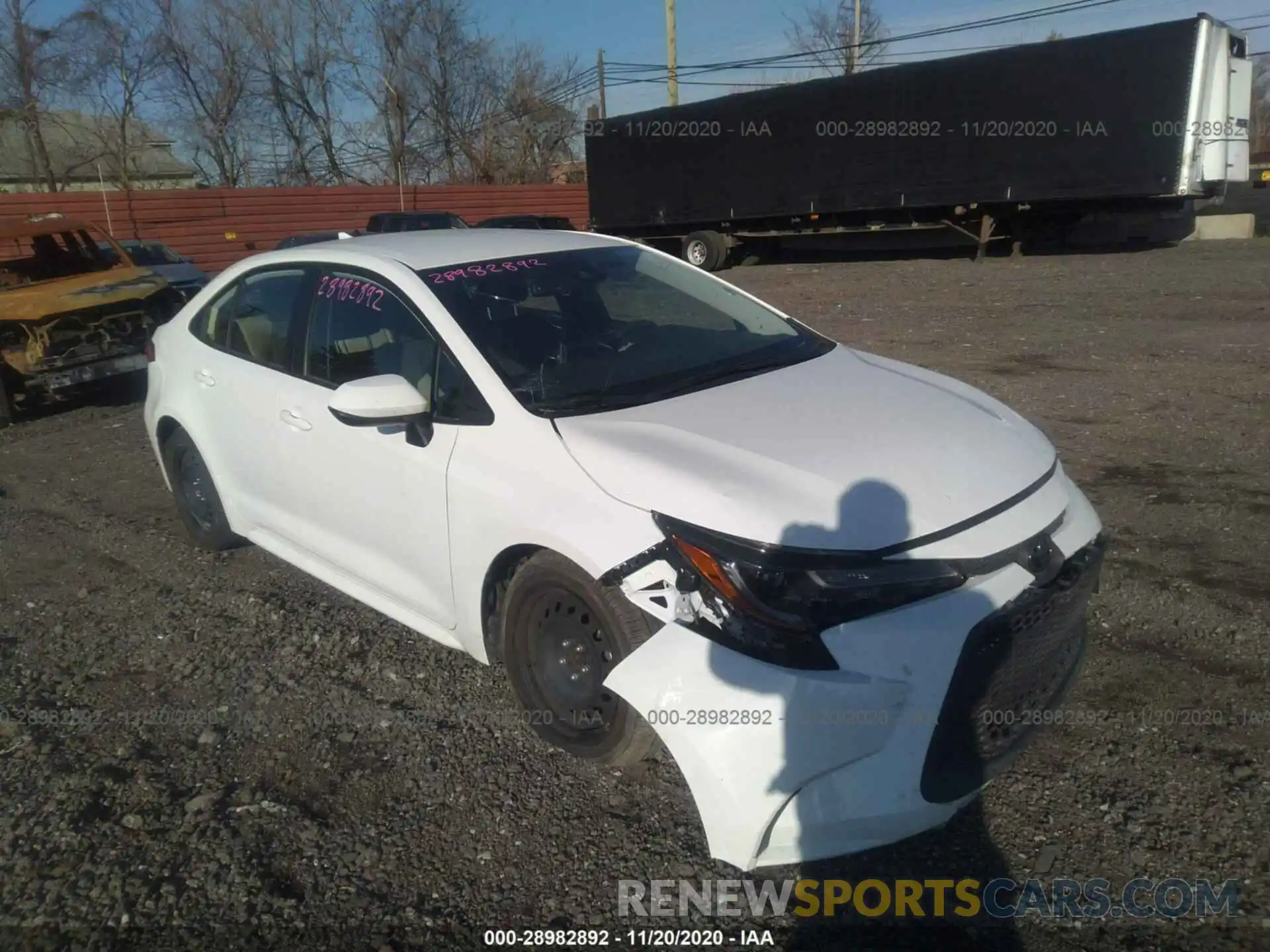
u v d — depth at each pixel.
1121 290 13.59
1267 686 3.63
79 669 4.19
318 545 4.29
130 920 2.75
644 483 2.93
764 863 2.61
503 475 3.29
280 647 4.26
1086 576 3.02
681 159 24.38
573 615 3.14
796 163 22.09
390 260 4.05
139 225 28.95
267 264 4.67
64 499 6.63
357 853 2.99
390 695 3.84
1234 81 17.33
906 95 20.05
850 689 2.53
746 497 2.78
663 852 2.95
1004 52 18.48
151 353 5.44
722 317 4.22
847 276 19.48
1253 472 5.81
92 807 3.24
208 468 4.93
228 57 38.78
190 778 3.39
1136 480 5.79
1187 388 7.82
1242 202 30.38
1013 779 3.19
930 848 2.94
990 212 19.89
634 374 3.64
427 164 43.62
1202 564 4.61
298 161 41.81
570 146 45.62
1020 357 9.47
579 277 4.15
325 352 4.17
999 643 2.70
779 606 2.62
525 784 3.27
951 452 3.06
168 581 5.07
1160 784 3.12
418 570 3.73
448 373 3.61
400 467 3.67
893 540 2.68
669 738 2.65
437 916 2.74
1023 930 2.62
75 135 42.00
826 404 3.38
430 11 41.06
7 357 8.98
